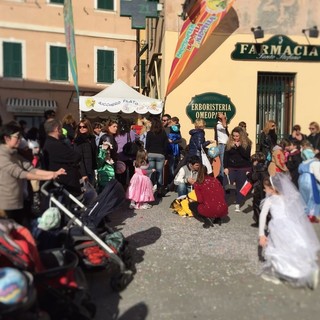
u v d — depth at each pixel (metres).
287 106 11.34
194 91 10.70
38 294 3.09
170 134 9.77
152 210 7.65
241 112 10.88
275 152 6.98
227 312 3.60
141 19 10.32
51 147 5.14
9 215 4.19
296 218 4.26
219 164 9.19
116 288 4.05
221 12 10.40
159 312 3.62
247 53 10.77
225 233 6.11
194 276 4.44
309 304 3.75
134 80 16.98
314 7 10.93
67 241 4.14
